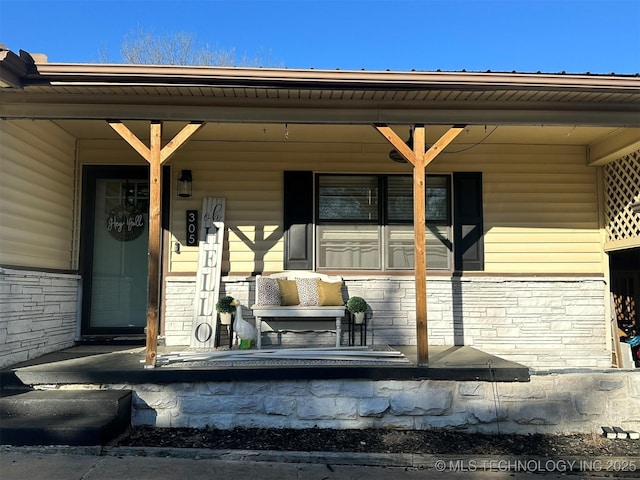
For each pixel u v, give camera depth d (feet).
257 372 15.19
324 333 20.51
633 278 23.99
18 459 12.41
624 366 20.62
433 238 21.63
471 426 15.48
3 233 15.70
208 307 20.08
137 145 15.69
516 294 21.34
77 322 20.89
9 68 13.78
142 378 15.05
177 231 21.17
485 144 21.80
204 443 13.97
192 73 14.42
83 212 21.26
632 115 16.60
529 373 15.70
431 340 20.97
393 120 16.17
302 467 12.80
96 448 13.01
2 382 14.90
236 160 21.44
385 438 14.71
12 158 16.26
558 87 15.08
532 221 21.80
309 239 21.31
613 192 21.42
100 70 14.26
